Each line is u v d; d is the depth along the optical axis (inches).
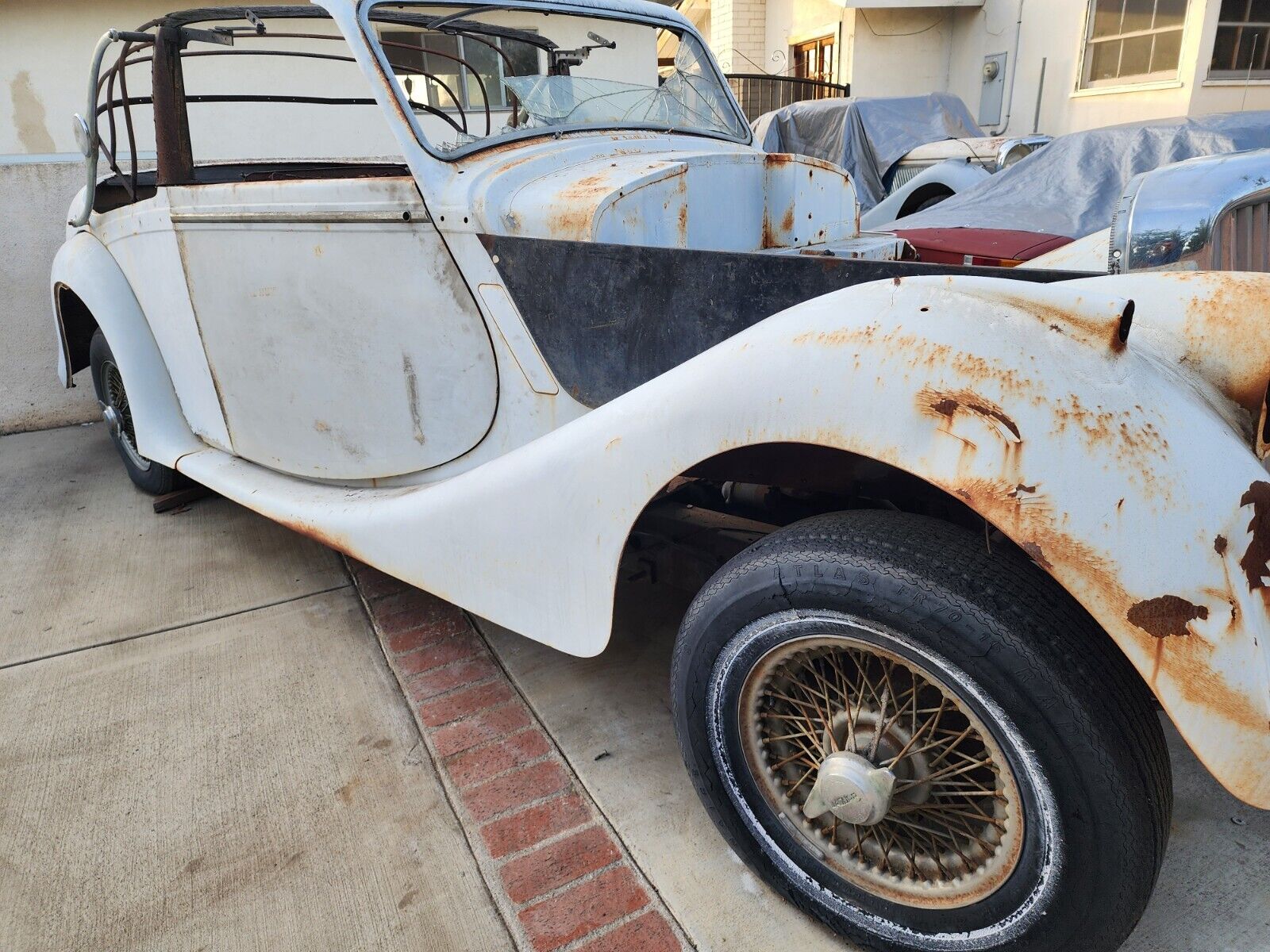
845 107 288.8
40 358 187.3
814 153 302.7
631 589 107.8
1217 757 41.8
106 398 142.9
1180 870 62.4
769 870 59.4
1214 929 57.5
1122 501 41.4
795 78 454.6
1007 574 46.3
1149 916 58.7
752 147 112.7
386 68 79.7
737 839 60.2
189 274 102.5
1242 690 40.6
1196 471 41.6
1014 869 48.3
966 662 45.5
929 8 410.9
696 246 78.8
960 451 43.7
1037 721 44.2
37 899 63.9
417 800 72.8
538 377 75.1
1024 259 125.0
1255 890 60.3
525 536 65.2
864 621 48.5
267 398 100.6
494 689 88.0
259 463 108.3
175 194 99.2
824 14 436.8
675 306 63.6
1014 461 42.6
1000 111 392.8
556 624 66.1
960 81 417.4
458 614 103.0
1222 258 74.0
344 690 88.6
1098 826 44.3
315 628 101.3
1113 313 43.4
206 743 80.7
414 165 76.5
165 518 138.3
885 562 47.6
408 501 78.4
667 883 63.6
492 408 80.7
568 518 61.8
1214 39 304.8
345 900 63.0
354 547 84.9
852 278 55.5
